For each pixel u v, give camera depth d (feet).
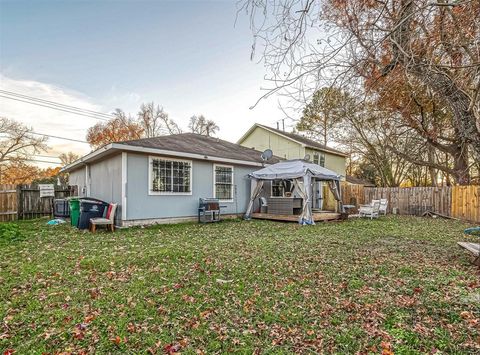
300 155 69.00
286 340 8.75
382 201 49.55
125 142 31.55
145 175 32.83
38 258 17.71
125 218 31.07
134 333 9.01
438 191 48.16
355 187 59.41
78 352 8.02
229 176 41.98
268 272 15.10
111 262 16.75
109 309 10.66
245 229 30.89
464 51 10.75
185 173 36.52
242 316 10.25
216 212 37.35
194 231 29.07
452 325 9.59
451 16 10.09
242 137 81.00
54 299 11.55
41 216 42.42
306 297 11.91
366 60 11.23
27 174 81.30
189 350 8.18
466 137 13.16
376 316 10.25
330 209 58.54
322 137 77.66
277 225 34.96
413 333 9.09
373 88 13.15
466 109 12.41
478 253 16.10
